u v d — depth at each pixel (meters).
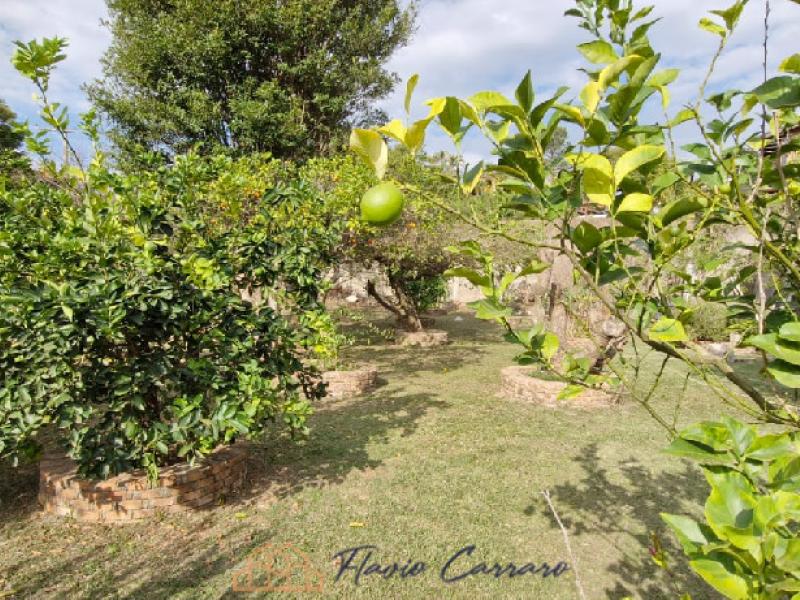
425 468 4.63
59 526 3.64
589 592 2.95
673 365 8.47
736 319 1.47
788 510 0.75
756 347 0.92
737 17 1.01
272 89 11.78
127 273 3.51
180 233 3.95
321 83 12.35
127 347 3.77
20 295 3.08
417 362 9.63
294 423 3.95
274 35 12.16
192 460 3.64
